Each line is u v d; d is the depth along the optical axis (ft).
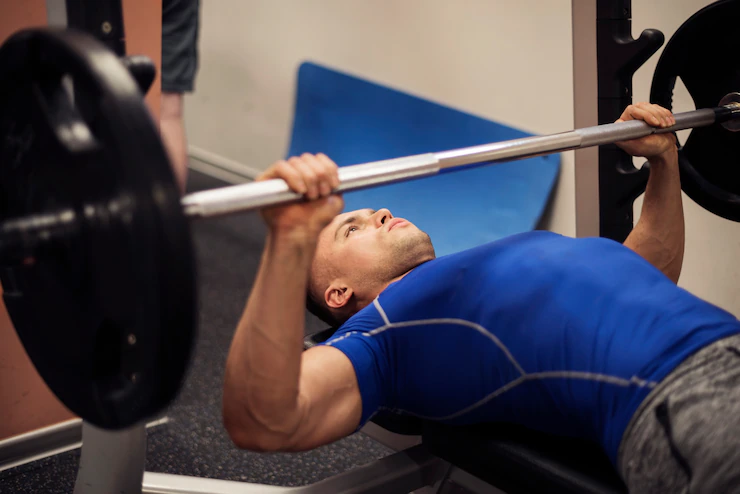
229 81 11.25
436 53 8.76
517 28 7.90
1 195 2.93
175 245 2.13
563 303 3.20
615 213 5.06
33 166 2.67
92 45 2.26
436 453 3.67
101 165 2.28
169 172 2.15
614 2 4.78
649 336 3.01
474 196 8.73
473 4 8.24
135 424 2.56
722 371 2.86
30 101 2.57
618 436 2.94
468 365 3.35
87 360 2.71
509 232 8.36
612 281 3.23
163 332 2.23
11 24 4.76
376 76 9.46
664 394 2.86
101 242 2.35
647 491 2.84
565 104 7.67
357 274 4.18
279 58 10.49
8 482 5.31
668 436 2.80
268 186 2.64
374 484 3.65
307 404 3.04
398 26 9.05
